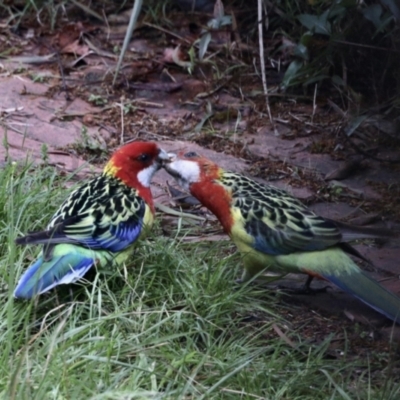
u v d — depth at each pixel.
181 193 11.98
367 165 13.10
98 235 9.22
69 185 11.65
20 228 10.02
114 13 16.78
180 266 9.73
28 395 7.24
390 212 11.93
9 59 15.26
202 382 8.02
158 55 15.68
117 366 8.06
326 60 14.62
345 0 13.99
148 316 8.83
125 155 9.97
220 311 9.16
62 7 16.59
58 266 8.95
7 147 11.34
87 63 15.32
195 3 16.84
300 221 9.53
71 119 13.71
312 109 14.53
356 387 8.27
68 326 8.68
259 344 8.88
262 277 10.09
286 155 13.28
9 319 7.99
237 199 9.76
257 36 16.06
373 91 14.60
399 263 10.70
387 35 14.07
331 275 9.40
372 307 9.16
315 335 9.29
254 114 14.34
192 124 13.97
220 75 15.12
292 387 8.14
